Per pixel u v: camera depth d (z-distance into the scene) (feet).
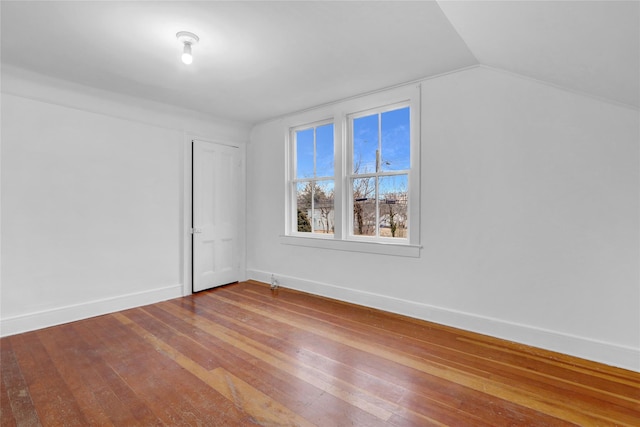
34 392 6.25
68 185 10.14
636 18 4.12
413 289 10.30
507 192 8.57
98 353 7.89
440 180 9.69
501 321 8.67
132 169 11.58
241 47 7.81
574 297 7.71
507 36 6.23
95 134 10.70
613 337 7.27
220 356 7.73
